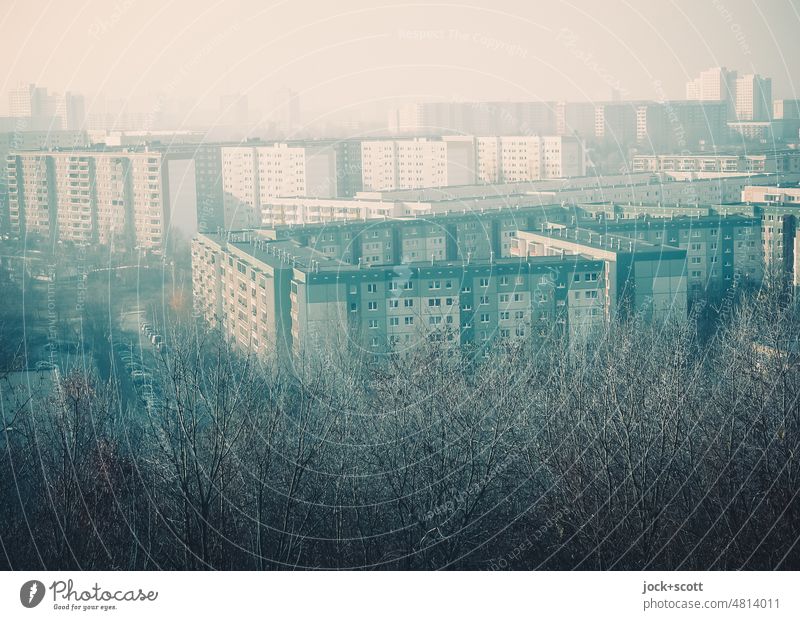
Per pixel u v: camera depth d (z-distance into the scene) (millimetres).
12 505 14984
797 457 14578
